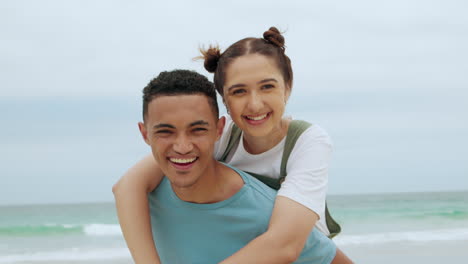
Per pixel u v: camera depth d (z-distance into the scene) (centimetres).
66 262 1348
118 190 287
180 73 253
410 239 1599
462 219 2309
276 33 321
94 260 1367
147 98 252
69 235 1962
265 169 338
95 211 3556
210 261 281
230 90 306
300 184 295
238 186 277
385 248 1396
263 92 305
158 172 290
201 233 278
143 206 277
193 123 245
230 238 277
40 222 2553
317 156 317
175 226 282
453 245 1423
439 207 3081
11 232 2075
